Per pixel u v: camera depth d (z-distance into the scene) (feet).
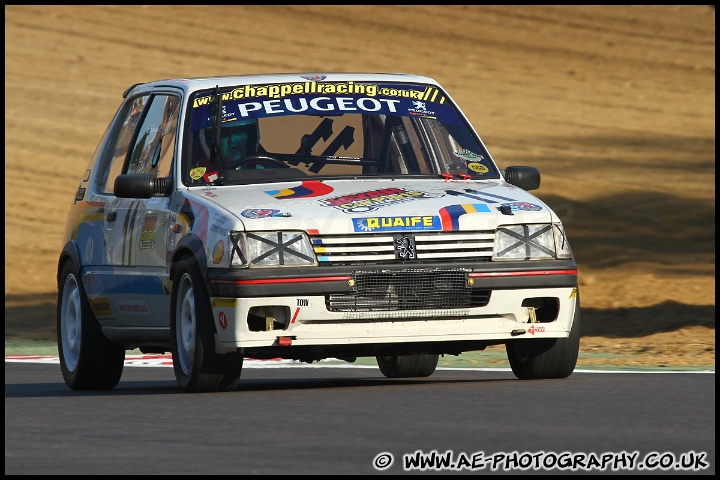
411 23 527.81
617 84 474.49
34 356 157.48
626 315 189.26
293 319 101.65
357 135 119.85
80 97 426.51
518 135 402.93
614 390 102.22
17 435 85.51
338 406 94.94
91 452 78.18
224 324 102.17
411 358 125.80
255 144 115.55
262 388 112.78
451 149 119.34
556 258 106.93
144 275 115.34
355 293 102.27
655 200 320.50
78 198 132.46
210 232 104.58
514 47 508.12
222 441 80.64
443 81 464.65
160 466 72.74
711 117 437.17
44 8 519.19
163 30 504.02
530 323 106.11
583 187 334.65
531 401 95.91
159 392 111.75
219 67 463.83
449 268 103.60
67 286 129.29
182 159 114.21
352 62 478.59
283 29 513.86
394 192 108.88
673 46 517.14
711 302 204.74
